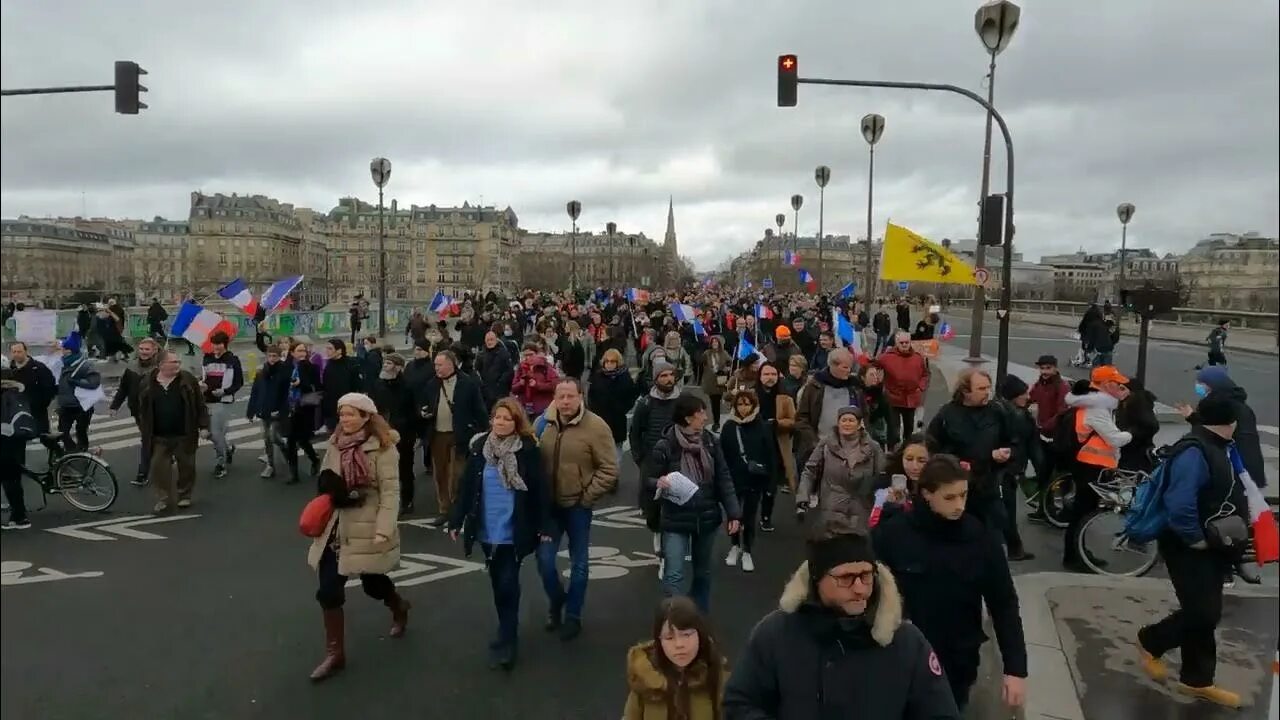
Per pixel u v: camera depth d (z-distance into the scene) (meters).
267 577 8.09
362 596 7.61
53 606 7.28
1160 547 5.65
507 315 27.00
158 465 10.50
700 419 6.73
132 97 16.98
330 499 5.95
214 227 143.38
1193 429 5.48
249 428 16.59
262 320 28.38
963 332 46.53
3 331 28.64
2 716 5.32
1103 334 25.55
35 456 13.66
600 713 5.47
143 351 10.77
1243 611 7.10
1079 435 8.30
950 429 7.16
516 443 6.17
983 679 5.84
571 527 6.79
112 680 5.88
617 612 7.30
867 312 31.61
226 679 5.92
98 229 147.75
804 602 3.18
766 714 3.19
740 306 41.28
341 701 5.62
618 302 44.19
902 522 4.25
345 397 6.14
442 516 10.04
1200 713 5.27
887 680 3.09
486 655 6.36
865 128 30.56
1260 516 5.39
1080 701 5.42
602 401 10.99
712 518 6.68
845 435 7.43
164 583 7.90
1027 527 9.81
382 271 34.22
